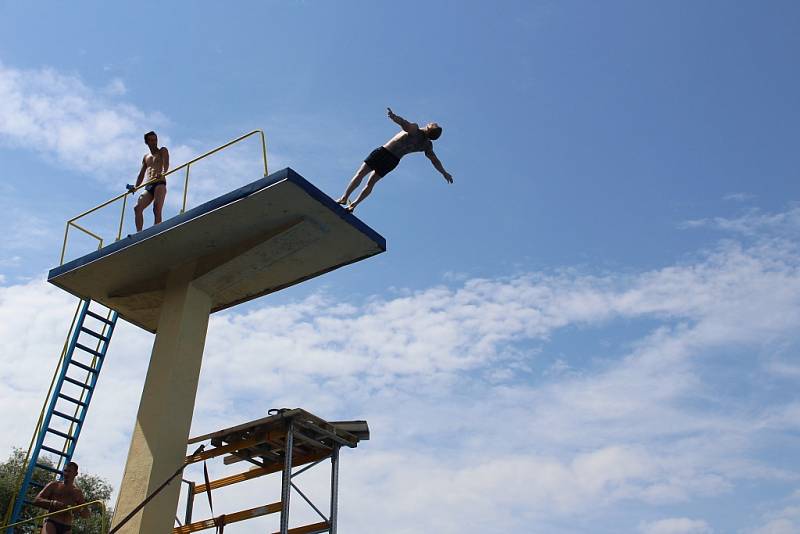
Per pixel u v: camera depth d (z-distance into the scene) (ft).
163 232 41.06
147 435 39.11
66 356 44.11
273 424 40.98
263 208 39.19
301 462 45.34
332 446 43.57
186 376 41.11
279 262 44.32
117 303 47.34
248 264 42.27
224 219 39.93
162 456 38.40
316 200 38.73
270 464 45.50
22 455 76.64
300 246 41.93
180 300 42.88
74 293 46.60
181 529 45.06
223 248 42.57
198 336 42.65
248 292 47.83
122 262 43.73
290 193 38.06
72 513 37.65
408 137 38.96
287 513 38.47
